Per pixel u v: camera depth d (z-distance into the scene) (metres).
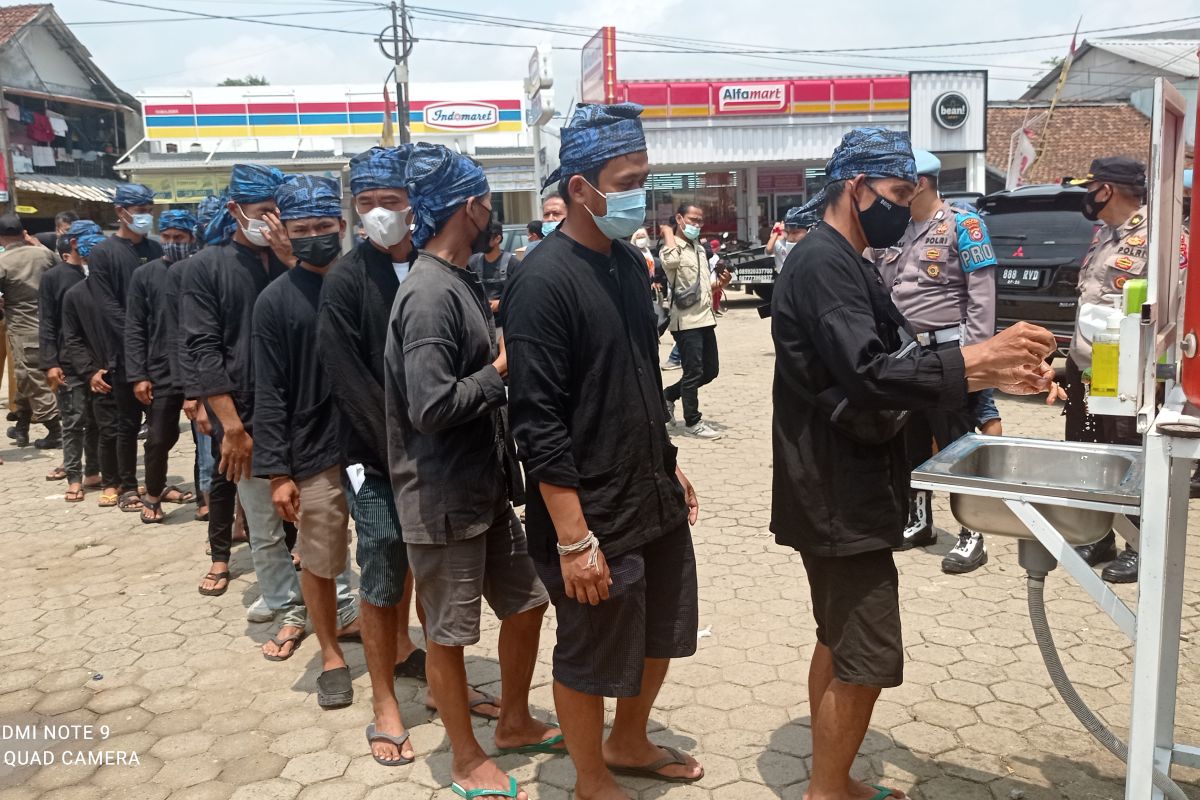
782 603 4.13
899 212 2.31
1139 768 1.91
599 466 2.41
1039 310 7.71
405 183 2.78
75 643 4.06
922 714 3.17
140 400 5.59
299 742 3.18
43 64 25.70
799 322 2.30
